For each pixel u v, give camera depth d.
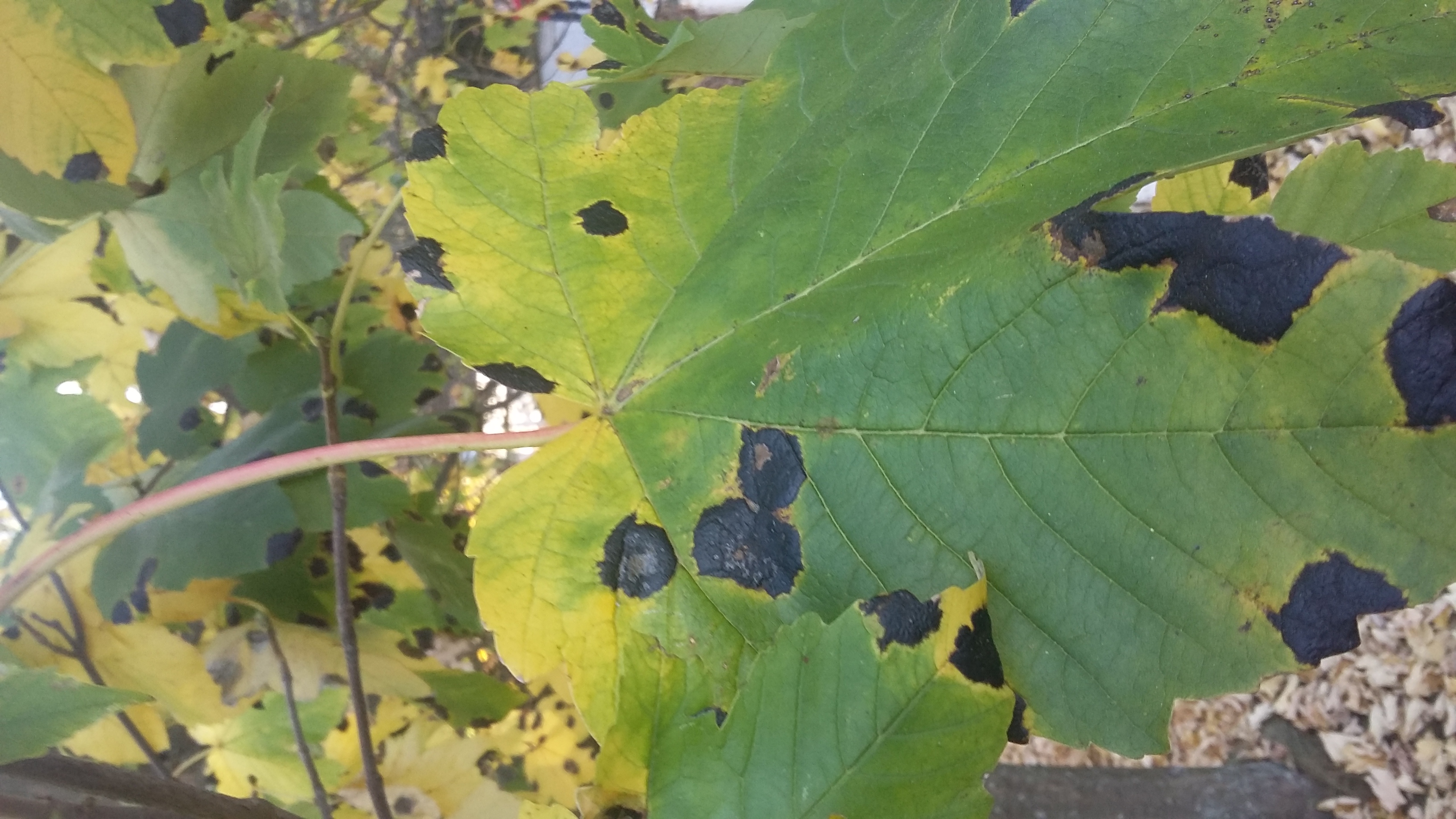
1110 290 0.10
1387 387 0.09
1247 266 0.10
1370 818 0.50
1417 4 0.10
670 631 0.12
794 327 0.13
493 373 0.14
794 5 0.17
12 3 0.17
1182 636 0.10
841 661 0.11
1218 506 0.10
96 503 0.21
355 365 0.24
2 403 0.23
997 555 0.11
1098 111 0.11
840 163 0.13
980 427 0.11
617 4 0.20
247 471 0.15
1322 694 0.55
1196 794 0.51
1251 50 0.10
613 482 0.13
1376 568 0.09
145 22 0.18
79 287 0.24
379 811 0.18
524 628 0.13
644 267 0.13
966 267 0.11
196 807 0.14
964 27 0.12
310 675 0.23
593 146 0.13
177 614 0.21
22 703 0.13
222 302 0.23
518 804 0.27
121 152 0.18
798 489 0.12
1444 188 0.15
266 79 0.21
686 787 0.11
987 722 0.10
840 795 0.11
